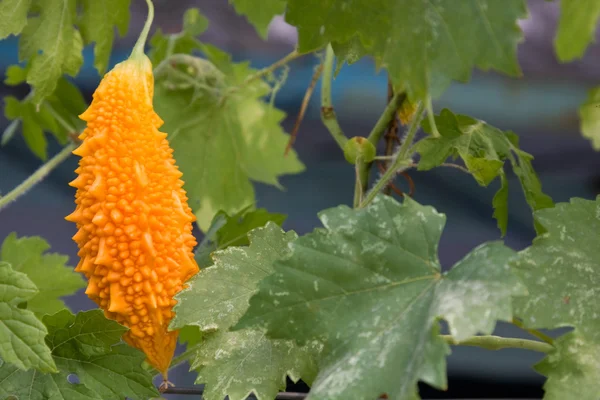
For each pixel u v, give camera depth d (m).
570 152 1.58
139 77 0.63
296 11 0.61
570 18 0.57
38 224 1.52
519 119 1.55
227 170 0.91
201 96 0.88
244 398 0.62
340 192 1.63
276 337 0.59
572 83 1.51
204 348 0.64
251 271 0.65
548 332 1.29
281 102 1.51
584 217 0.62
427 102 0.60
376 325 0.58
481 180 0.69
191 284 0.64
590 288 0.60
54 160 0.83
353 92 1.51
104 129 0.62
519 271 0.61
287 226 1.58
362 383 0.57
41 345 0.61
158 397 0.66
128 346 0.64
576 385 0.59
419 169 0.69
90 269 0.62
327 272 0.59
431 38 0.59
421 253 0.60
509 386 1.30
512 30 0.58
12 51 1.40
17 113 0.92
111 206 0.61
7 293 0.61
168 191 0.63
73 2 0.73
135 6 1.45
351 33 0.60
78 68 0.75
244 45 1.50
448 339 0.64
